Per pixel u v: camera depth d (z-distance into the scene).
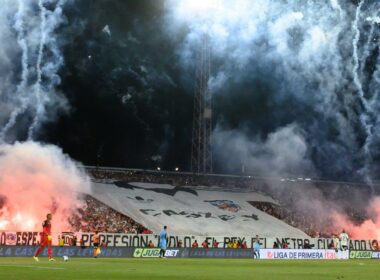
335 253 59.50
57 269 23.50
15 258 39.69
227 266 31.84
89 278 18.62
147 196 71.00
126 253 50.16
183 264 33.66
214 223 67.88
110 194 68.50
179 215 67.94
